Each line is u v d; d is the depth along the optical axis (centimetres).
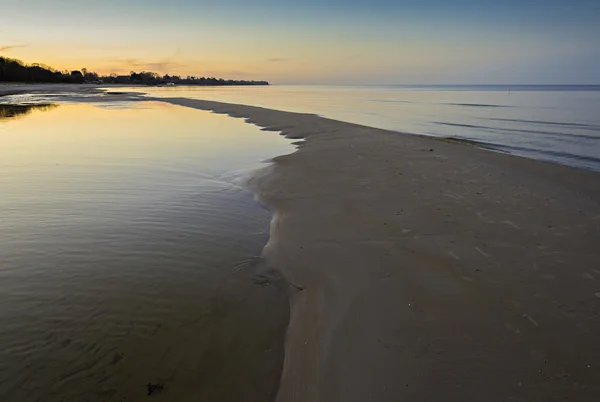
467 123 2564
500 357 363
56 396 328
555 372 344
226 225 724
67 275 523
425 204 782
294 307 469
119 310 451
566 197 838
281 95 7975
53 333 406
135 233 673
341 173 1048
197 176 1077
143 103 4150
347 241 625
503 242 604
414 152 1334
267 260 584
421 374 345
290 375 360
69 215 750
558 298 454
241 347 399
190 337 411
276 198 866
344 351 383
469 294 464
